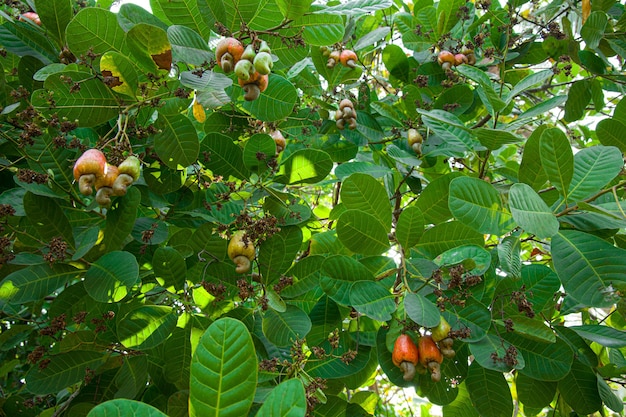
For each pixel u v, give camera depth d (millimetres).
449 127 1119
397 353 846
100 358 917
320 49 1335
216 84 851
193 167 1099
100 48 933
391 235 1082
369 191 961
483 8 1360
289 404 399
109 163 826
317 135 1343
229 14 958
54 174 959
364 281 896
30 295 829
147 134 973
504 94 1290
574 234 799
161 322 876
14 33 1039
